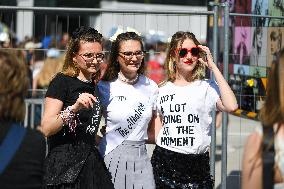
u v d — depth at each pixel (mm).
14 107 5473
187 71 9016
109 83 8898
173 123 8930
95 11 11852
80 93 8266
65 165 8086
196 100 8906
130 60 8781
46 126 7961
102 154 8789
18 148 5426
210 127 9242
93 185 8180
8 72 5449
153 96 9016
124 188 8672
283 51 5516
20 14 23234
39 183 5512
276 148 5262
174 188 8844
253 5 14945
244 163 5406
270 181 5234
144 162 8844
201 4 42719
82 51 8273
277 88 5395
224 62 11984
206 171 8969
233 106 8703
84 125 8164
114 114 8734
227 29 11945
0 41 16125
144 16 15531
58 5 39531
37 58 16141
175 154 8859
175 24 15008
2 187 5297
